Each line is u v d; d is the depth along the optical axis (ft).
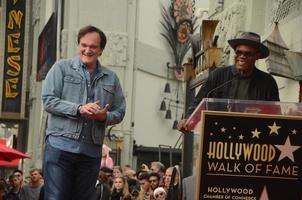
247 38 24.23
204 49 37.88
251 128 18.63
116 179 49.93
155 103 120.16
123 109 23.08
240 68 24.61
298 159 18.62
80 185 22.44
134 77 109.09
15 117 145.59
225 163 18.62
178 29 123.13
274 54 43.88
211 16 63.93
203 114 18.65
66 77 22.36
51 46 114.52
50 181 22.12
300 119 18.57
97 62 22.84
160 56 121.19
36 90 137.59
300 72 44.06
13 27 145.48
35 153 134.92
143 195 48.49
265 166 18.62
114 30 107.24
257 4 53.57
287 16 48.37
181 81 122.72
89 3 106.73
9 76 145.18
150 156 110.42
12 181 64.49
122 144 104.17
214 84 25.22
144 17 118.83
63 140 22.06
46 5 135.13
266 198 18.61
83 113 21.70
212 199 18.61
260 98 24.80
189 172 31.07
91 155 22.26
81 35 22.56
